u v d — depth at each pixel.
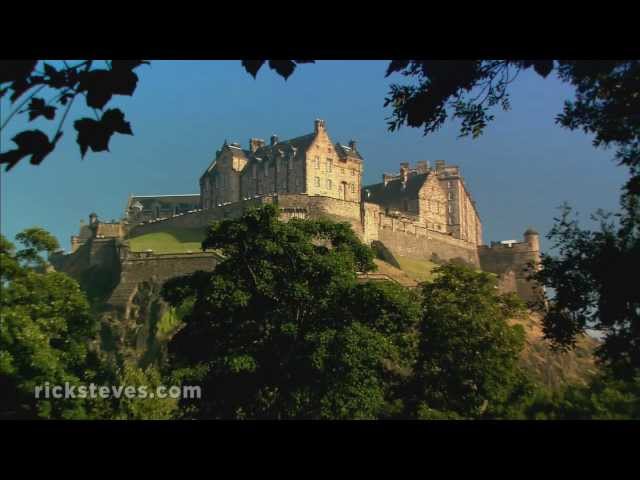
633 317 31.89
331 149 151.25
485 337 58.50
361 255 58.28
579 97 27.80
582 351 112.19
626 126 27.52
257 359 51.28
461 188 178.50
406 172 172.88
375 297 51.12
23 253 55.34
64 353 52.44
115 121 13.30
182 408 53.19
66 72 13.11
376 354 48.22
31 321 49.12
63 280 55.28
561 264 33.47
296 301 52.50
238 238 54.66
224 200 158.50
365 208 133.75
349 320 51.44
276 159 151.50
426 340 59.00
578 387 66.19
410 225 144.75
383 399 54.16
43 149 12.79
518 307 64.62
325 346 48.25
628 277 31.11
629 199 32.12
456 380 57.59
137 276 114.88
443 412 51.31
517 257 158.62
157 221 142.75
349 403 46.62
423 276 128.12
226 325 52.66
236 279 52.88
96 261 135.50
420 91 23.31
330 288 52.09
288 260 54.28
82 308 55.81
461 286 63.06
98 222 150.25
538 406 60.50
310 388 49.34
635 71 25.27
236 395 50.78
